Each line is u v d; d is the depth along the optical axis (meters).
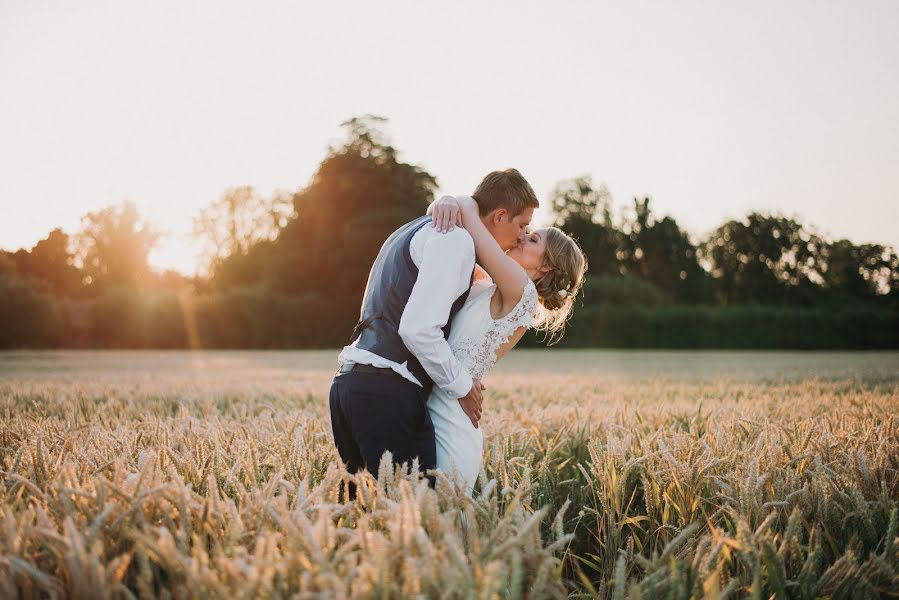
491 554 1.51
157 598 1.62
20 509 2.01
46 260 51.66
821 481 2.38
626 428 3.83
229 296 42.50
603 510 2.66
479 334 2.80
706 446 2.85
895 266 61.06
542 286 3.10
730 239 68.00
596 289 48.31
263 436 3.11
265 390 7.70
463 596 1.40
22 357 29.53
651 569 1.74
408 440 2.63
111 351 38.66
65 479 2.10
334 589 1.37
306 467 2.48
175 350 40.72
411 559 1.42
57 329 38.62
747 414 4.57
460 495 1.95
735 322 43.66
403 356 2.66
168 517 1.80
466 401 2.77
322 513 1.63
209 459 2.42
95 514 1.86
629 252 68.69
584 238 65.38
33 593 1.61
